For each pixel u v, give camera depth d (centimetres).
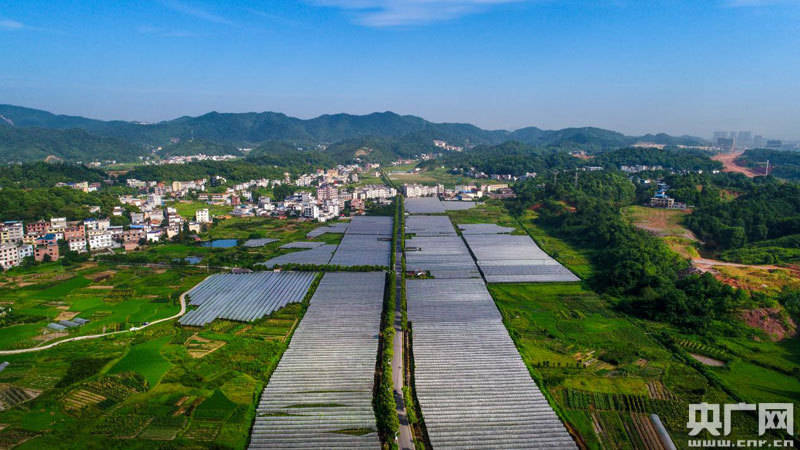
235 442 10050
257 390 11950
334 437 10256
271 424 10650
